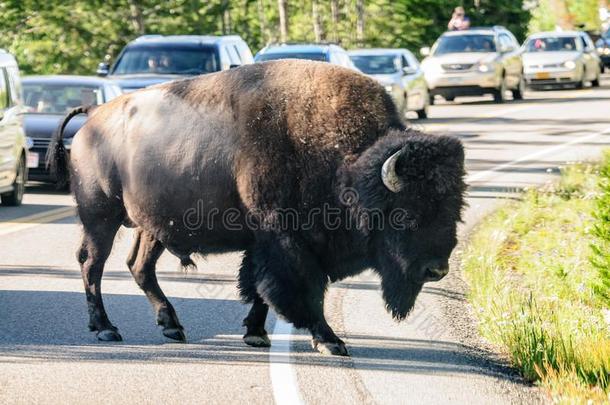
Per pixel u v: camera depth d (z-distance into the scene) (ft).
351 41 450.71
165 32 325.21
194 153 78.28
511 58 328.90
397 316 74.13
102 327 82.28
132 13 316.60
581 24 447.83
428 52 328.90
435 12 469.57
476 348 79.82
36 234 130.72
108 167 83.20
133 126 81.87
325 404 65.62
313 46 235.61
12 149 152.15
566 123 256.32
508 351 78.23
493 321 83.30
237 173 76.54
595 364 73.77
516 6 515.09
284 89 76.33
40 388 68.54
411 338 82.53
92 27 314.35
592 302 93.25
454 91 316.60
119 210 84.23
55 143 89.20
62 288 100.22
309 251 75.82
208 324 87.15
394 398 66.74
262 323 80.38
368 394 67.56
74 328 85.10
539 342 75.36
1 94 151.33
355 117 75.00
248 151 75.92
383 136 74.74
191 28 329.52
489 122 261.03
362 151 74.28
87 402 65.82
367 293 99.35
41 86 180.24
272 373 72.59
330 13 454.81
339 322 87.71
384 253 73.10
